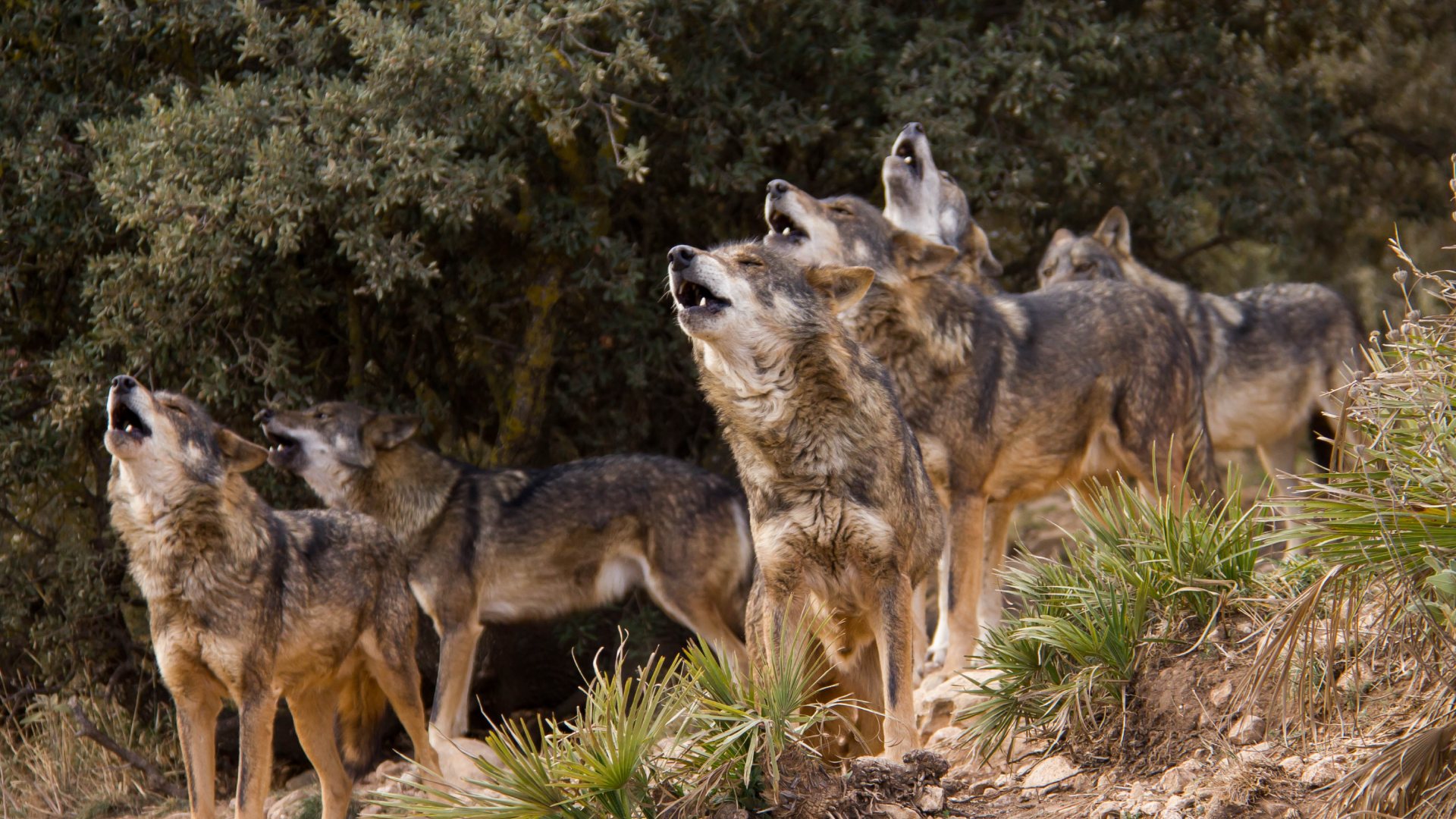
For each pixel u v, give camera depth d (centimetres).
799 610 720
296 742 1255
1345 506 554
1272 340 1310
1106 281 1084
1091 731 707
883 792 647
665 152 1434
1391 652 638
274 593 937
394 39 1128
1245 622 718
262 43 1194
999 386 983
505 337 1480
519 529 1249
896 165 1212
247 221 1125
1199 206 1748
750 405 705
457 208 1152
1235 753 640
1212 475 1079
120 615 1416
